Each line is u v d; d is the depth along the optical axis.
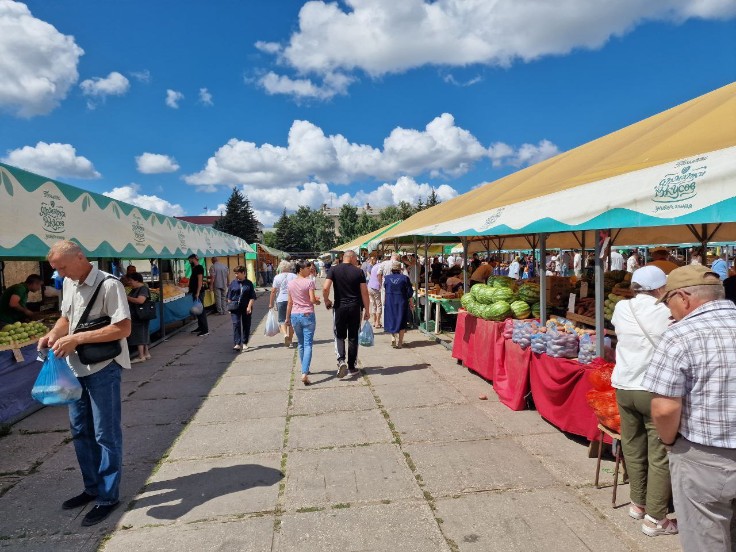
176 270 21.95
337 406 5.74
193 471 4.09
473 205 7.61
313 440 4.71
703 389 2.01
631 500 3.21
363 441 4.64
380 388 6.45
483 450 4.36
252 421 5.31
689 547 2.14
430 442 4.57
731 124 2.99
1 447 4.74
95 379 3.35
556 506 3.39
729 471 1.99
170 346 10.22
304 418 5.36
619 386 3.08
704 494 2.06
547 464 4.05
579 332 4.84
